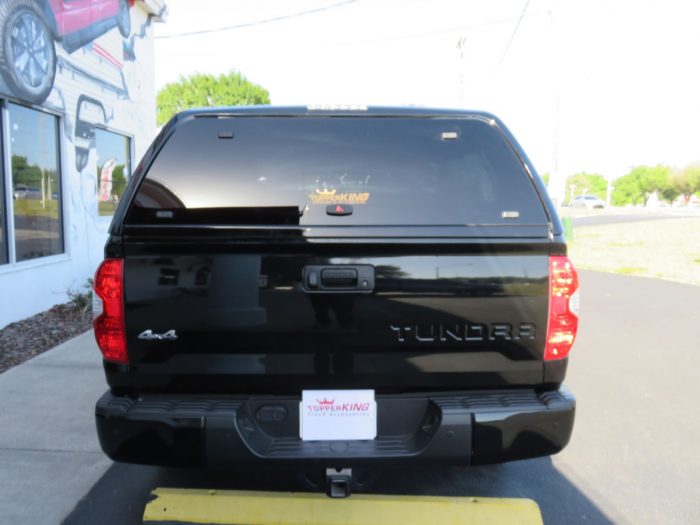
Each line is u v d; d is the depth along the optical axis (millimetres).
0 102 6887
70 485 3447
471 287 2562
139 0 11258
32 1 7391
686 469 3723
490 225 2627
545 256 2596
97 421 2562
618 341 6859
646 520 3152
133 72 11203
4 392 4910
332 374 2582
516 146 2789
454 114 2883
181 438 2508
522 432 2574
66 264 8461
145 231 2521
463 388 2658
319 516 2926
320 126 2840
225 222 2604
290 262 2525
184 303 2527
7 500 3277
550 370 2645
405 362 2584
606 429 4328
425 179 2777
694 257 16344
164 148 2727
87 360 5781
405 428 2637
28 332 6785
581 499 3359
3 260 7020
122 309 2535
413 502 3059
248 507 2990
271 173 2734
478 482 3543
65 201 8469
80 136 8891
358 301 2543
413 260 2545
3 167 6977
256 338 2545
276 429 2617
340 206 2646
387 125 2857
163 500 3041
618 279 12219
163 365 2564
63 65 8297
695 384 5324
